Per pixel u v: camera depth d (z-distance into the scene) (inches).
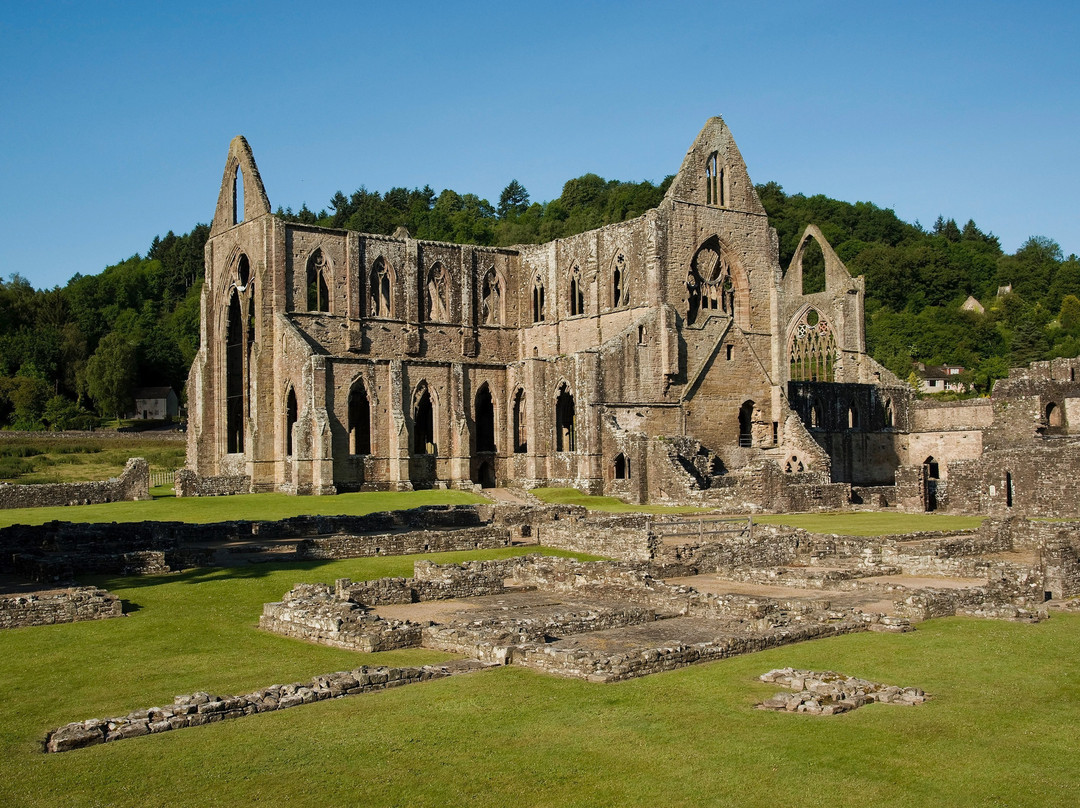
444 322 4229.8
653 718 951.6
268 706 979.3
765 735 908.0
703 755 858.1
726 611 1459.2
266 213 3823.8
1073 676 1133.1
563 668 1116.5
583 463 3597.4
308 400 3572.8
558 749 869.8
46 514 2751.0
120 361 6771.7
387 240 4062.5
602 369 3654.0
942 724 948.6
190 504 3107.8
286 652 1230.9
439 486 3863.2
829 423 4303.6
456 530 2285.9
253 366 3804.1
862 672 1145.4
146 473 3277.6
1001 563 1839.3
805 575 1790.1
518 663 1162.6
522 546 2321.6
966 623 1425.9
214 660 1190.3
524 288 4441.4
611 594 1635.1
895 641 1304.1
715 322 4037.9
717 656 1196.5
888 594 1663.4
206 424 4094.5
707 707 986.7
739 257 4126.5
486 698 1012.5
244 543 2265.0
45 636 1309.1
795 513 3026.6
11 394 6245.1
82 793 775.1
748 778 810.8
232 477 3676.2
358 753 858.8
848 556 2187.5
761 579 1849.2
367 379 3742.6
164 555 1829.5
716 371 3944.4
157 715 929.5
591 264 4114.2
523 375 3939.5
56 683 1091.3
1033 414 3513.8
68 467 4594.0
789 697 1001.5
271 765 831.7
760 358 4151.1
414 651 1238.9
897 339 7657.5
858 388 4421.8
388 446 3774.6
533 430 3831.2
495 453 4047.7
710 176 4133.9
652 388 3806.6
